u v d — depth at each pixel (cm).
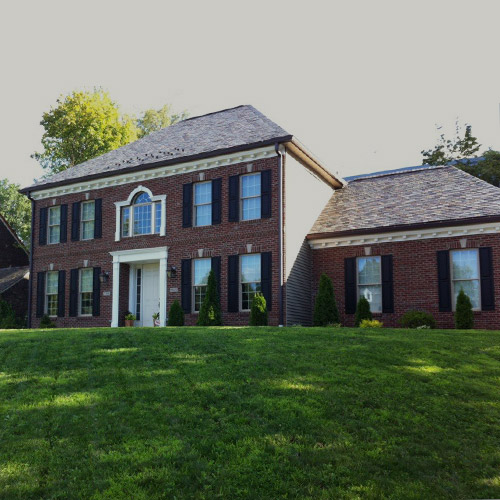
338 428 684
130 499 541
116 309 2234
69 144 3912
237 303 1970
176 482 568
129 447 639
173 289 2109
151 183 2231
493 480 579
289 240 1956
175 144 2330
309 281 2086
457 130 3625
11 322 2634
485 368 941
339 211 2223
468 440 668
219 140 2164
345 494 543
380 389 816
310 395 782
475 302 1791
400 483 567
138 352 1021
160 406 749
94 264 2334
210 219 2080
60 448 643
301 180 2097
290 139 1909
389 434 674
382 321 1909
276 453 620
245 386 816
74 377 883
